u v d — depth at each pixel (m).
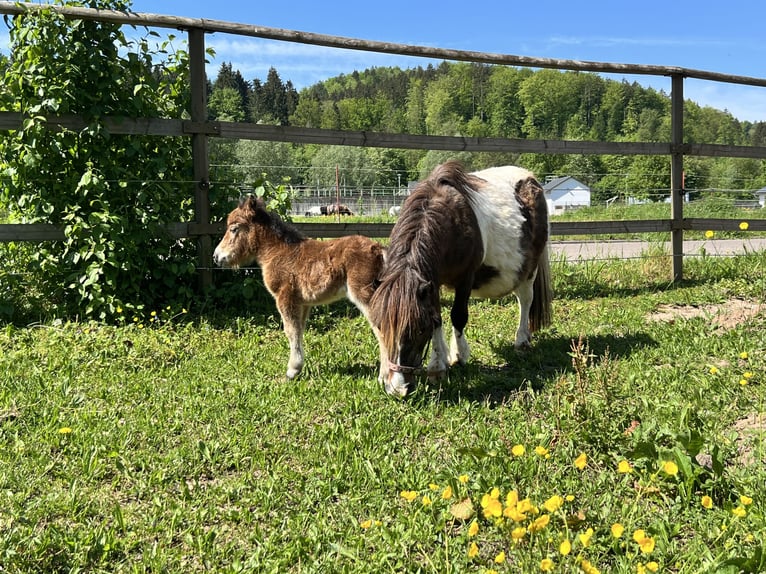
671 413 3.85
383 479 3.32
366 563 2.62
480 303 7.35
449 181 4.99
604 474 3.17
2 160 6.40
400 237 4.47
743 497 2.65
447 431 3.91
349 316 6.84
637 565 2.40
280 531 2.90
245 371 5.10
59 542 2.76
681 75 8.51
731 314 6.57
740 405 4.10
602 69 8.21
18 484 3.25
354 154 57.88
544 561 2.12
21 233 6.20
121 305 6.17
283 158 45.91
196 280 6.93
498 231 5.34
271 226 5.17
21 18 6.12
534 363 5.35
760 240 15.21
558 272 8.66
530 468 3.25
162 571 2.64
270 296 7.04
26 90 6.11
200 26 6.56
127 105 6.48
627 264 8.98
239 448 3.73
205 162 6.79
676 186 8.55
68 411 4.17
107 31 6.33
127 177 6.45
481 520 2.86
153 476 3.36
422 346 4.24
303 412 4.27
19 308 6.41
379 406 4.32
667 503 2.96
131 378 4.80
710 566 2.38
